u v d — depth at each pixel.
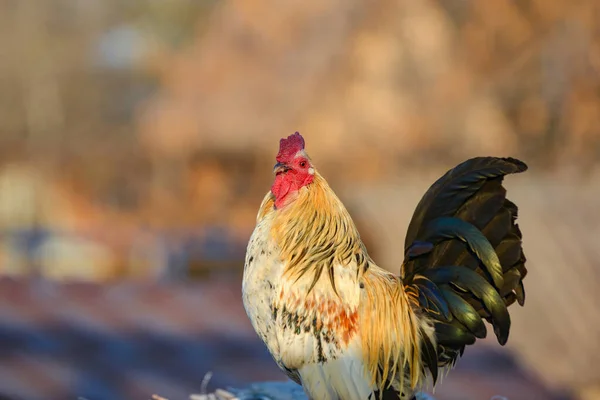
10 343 33.31
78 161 126.50
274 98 95.75
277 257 16.45
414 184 60.94
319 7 92.00
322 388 16.11
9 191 98.69
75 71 139.75
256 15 100.94
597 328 39.50
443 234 16.61
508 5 75.25
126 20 163.50
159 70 134.12
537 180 55.47
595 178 57.06
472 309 16.53
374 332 16.28
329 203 16.92
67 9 149.12
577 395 36.56
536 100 71.81
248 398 20.03
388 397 16.61
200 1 164.12
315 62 89.19
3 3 139.88
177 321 36.81
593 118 66.56
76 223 98.12
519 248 16.62
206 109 101.94
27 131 131.75
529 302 42.22
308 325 16.03
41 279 42.94
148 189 113.56
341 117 81.69
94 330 34.78
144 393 28.80
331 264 16.48
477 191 16.84
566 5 69.56
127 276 69.38
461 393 30.56
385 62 80.25
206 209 104.50
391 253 52.00
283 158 16.88
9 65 133.75
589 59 67.12
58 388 29.27
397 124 78.50
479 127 75.38
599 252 43.06
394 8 81.81
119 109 139.25
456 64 79.31
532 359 38.69
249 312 16.91
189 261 69.75
